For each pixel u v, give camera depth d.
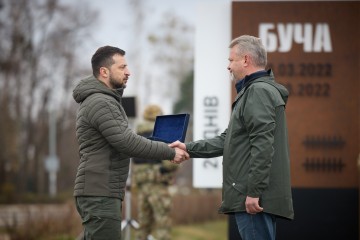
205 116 11.63
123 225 12.34
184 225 20.97
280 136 6.84
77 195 7.06
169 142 7.59
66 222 16.00
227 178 6.96
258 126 6.68
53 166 47.53
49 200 40.44
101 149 7.04
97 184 6.99
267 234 6.82
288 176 6.87
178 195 22.09
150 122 12.13
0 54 46.69
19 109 47.03
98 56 7.24
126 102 12.05
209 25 11.63
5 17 46.75
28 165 50.03
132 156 7.11
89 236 7.04
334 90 11.30
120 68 7.23
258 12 11.40
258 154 6.63
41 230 15.61
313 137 11.29
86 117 7.04
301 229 11.23
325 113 11.29
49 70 48.59
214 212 22.66
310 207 11.25
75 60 48.78
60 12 48.09
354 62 11.29
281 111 6.86
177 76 46.69
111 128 6.96
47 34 48.25
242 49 7.06
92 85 7.14
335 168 11.27
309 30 11.35
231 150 6.94
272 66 11.36
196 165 11.63
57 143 52.00
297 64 11.35
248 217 6.83
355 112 11.27
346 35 11.32
